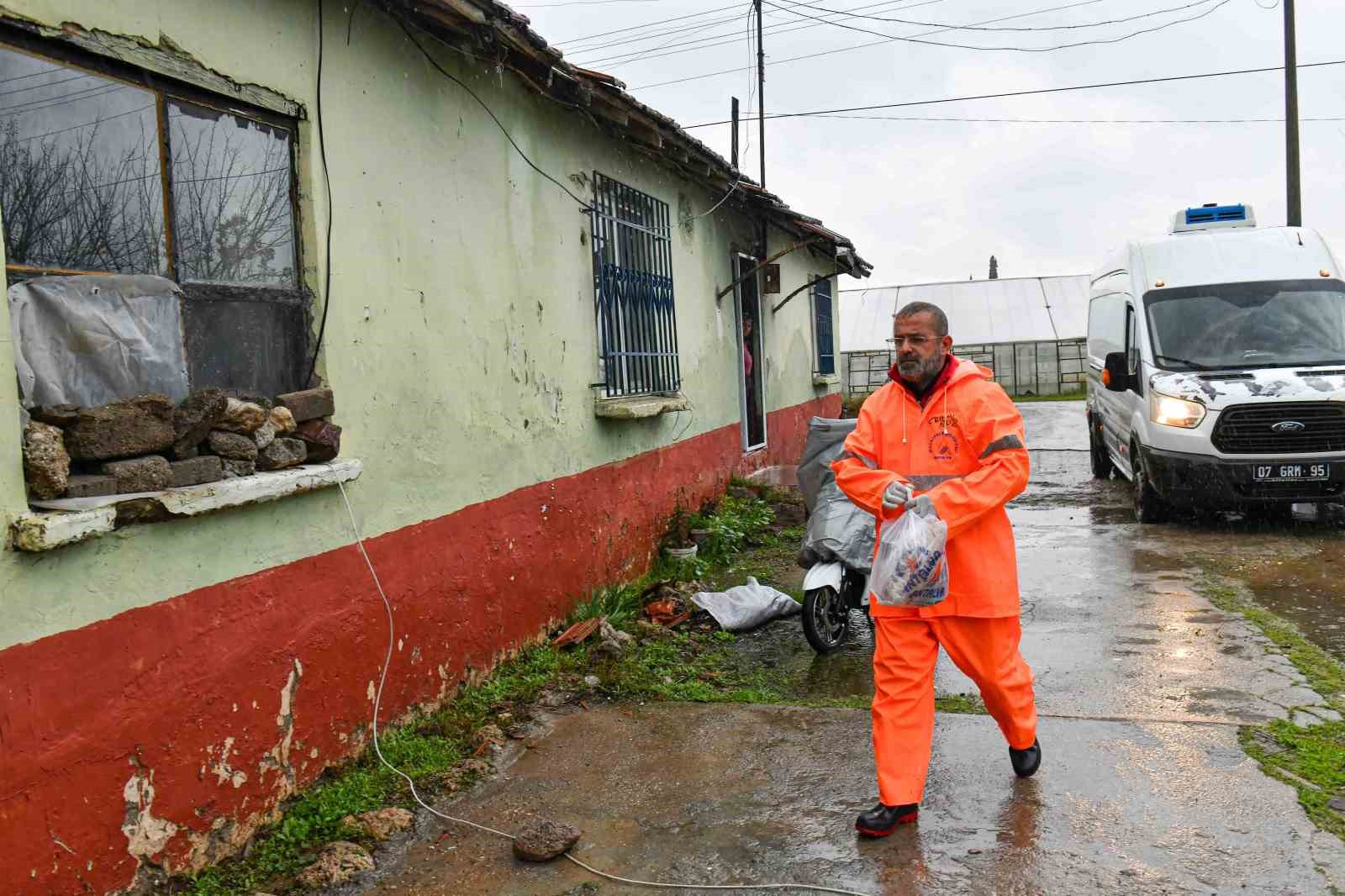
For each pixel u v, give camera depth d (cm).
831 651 602
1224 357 970
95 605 291
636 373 762
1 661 262
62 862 278
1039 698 498
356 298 426
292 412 378
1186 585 722
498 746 453
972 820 368
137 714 304
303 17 401
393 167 458
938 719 471
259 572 359
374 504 430
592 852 359
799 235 1337
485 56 515
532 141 598
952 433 367
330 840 362
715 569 817
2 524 263
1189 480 919
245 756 350
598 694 521
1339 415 885
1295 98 1914
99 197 316
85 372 309
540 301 602
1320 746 421
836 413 1788
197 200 354
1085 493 1208
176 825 320
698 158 809
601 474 689
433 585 473
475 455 518
